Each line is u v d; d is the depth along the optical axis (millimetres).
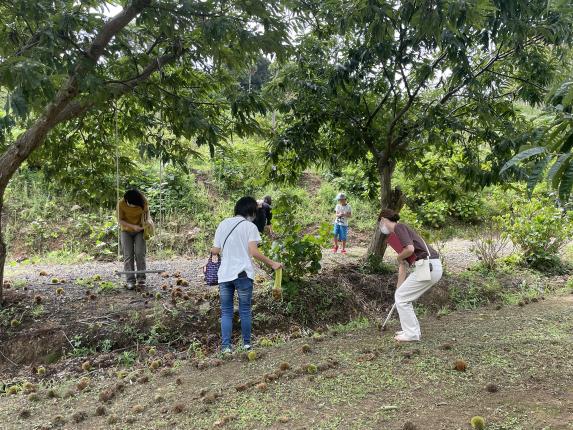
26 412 4160
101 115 7555
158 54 6199
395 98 8148
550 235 10328
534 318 6523
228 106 6824
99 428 3766
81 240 13211
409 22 5504
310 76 8047
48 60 4703
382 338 5762
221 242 5539
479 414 3570
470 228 16250
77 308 6773
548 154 1967
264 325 6875
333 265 9391
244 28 5551
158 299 7156
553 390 3959
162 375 4914
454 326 6281
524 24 6004
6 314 6410
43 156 8117
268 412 3791
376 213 16438
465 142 8445
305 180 18219
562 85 2266
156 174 15828
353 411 3723
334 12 5930
